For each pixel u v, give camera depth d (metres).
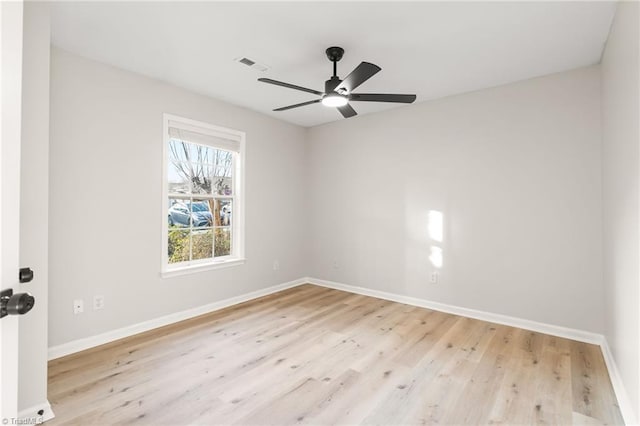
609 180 2.45
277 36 2.44
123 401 1.98
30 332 1.77
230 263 3.96
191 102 3.54
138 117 3.09
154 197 3.22
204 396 2.05
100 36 2.43
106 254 2.87
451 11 2.12
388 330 3.16
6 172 0.87
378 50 2.64
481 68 2.96
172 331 3.12
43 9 1.82
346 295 4.43
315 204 5.04
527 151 3.21
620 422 1.82
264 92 3.60
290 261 4.88
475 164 3.52
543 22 2.23
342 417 1.86
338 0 2.01
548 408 1.94
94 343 2.78
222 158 3.99
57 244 2.58
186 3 2.04
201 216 3.78
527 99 3.21
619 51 2.03
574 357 2.59
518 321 3.26
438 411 1.92
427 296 3.89
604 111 2.64
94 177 2.79
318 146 4.99
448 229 3.72
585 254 2.92
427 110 3.87
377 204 4.33
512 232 3.30
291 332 3.10
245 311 3.74
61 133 2.60
